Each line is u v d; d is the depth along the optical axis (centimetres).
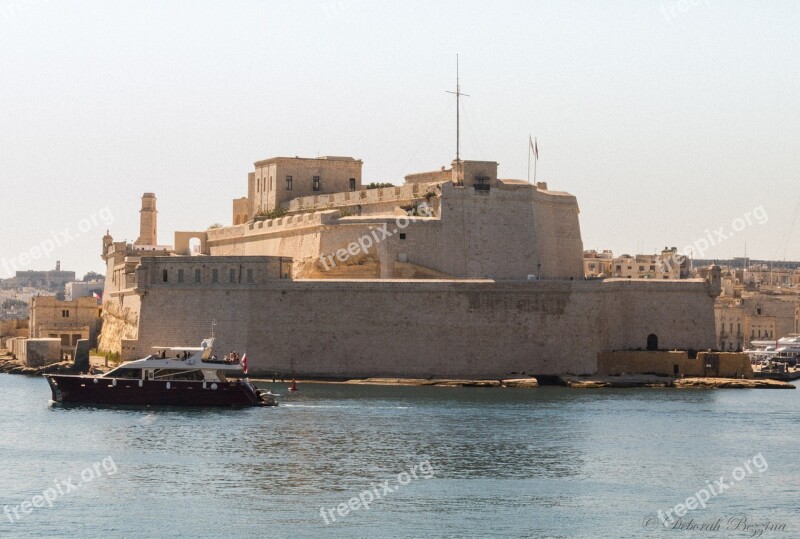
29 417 14800
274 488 11169
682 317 19825
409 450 12756
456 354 18550
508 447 12988
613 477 11750
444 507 10625
